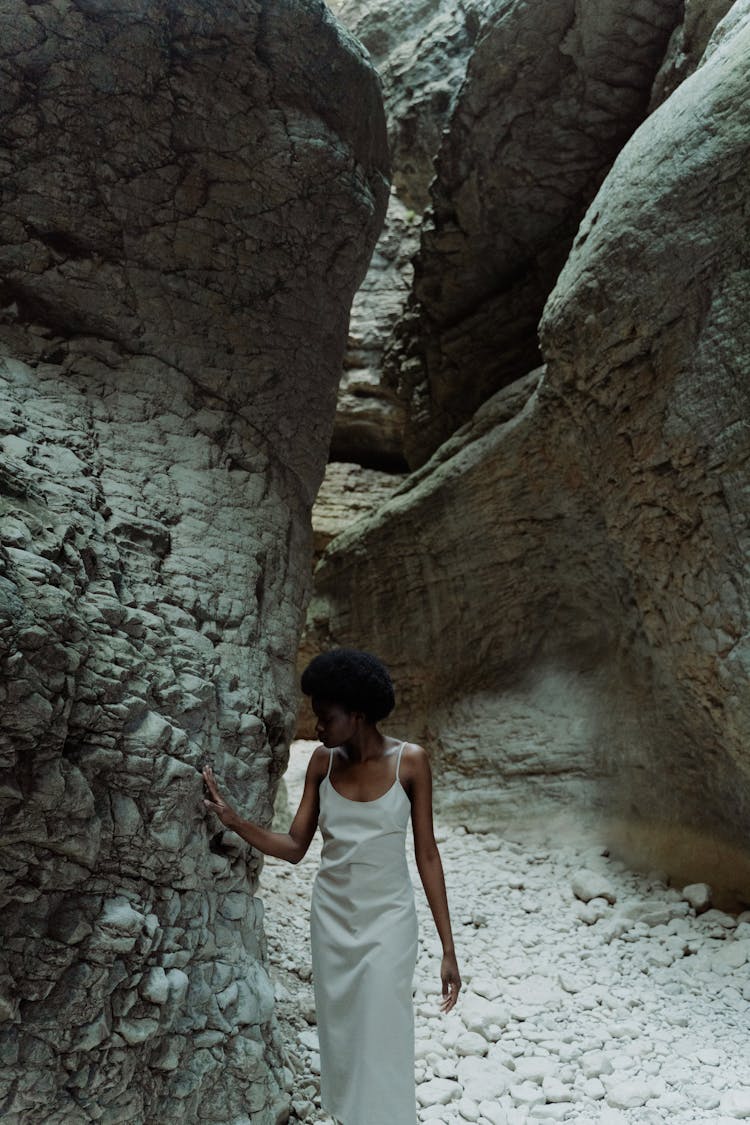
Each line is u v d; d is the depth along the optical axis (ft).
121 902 9.34
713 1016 13.85
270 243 14.34
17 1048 8.29
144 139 12.95
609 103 26.07
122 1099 8.93
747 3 17.57
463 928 18.01
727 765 17.56
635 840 20.29
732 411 15.03
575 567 23.36
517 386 26.43
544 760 23.40
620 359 17.24
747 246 14.93
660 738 19.95
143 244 13.11
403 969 8.86
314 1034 13.16
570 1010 14.24
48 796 8.59
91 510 11.17
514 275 31.24
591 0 24.03
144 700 10.19
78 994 8.68
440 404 34.40
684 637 16.55
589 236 18.33
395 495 30.53
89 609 10.05
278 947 16.83
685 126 16.25
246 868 11.48
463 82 27.81
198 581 12.21
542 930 17.61
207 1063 9.83
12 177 12.21
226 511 13.20
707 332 15.53
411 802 9.49
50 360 12.46
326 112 14.78
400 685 29.04
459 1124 11.12
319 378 15.21
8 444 10.88
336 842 9.29
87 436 12.03
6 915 8.51
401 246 42.42
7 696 8.21
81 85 12.35
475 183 29.12
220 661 11.91
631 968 15.74
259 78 13.82
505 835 23.21
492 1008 14.05
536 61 25.88
